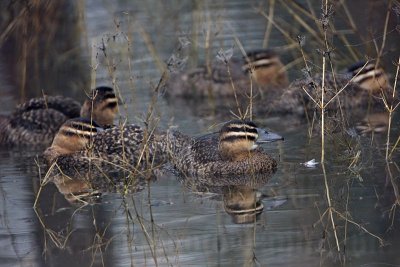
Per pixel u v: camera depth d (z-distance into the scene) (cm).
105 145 1808
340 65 2220
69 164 1791
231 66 2286
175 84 2269
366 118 1966
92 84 2102
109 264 1293
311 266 1241
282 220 1427
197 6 2461
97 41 2386
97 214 1502
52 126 2006
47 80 2314
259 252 1298
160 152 1797
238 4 2736
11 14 2309
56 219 1488
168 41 2480
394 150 1717
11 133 2006
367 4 2366
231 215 1462
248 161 1691
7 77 2350
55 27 2378
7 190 1652
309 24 2419
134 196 1588
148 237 1388
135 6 2702
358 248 1302
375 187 1548
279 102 2095
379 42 2238
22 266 1305
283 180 1627
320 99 1858
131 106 2109
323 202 1496
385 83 2059
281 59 2367
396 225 1381
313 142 1819
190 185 1645
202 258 1290
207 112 2114
